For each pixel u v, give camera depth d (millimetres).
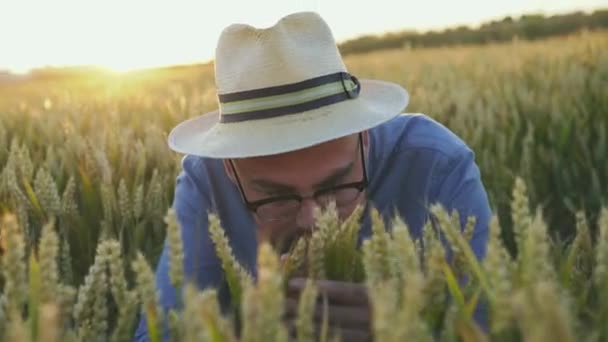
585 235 1693
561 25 43094
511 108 5695
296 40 1944
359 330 1536
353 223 1548
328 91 1920
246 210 2229
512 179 4391
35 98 13008
